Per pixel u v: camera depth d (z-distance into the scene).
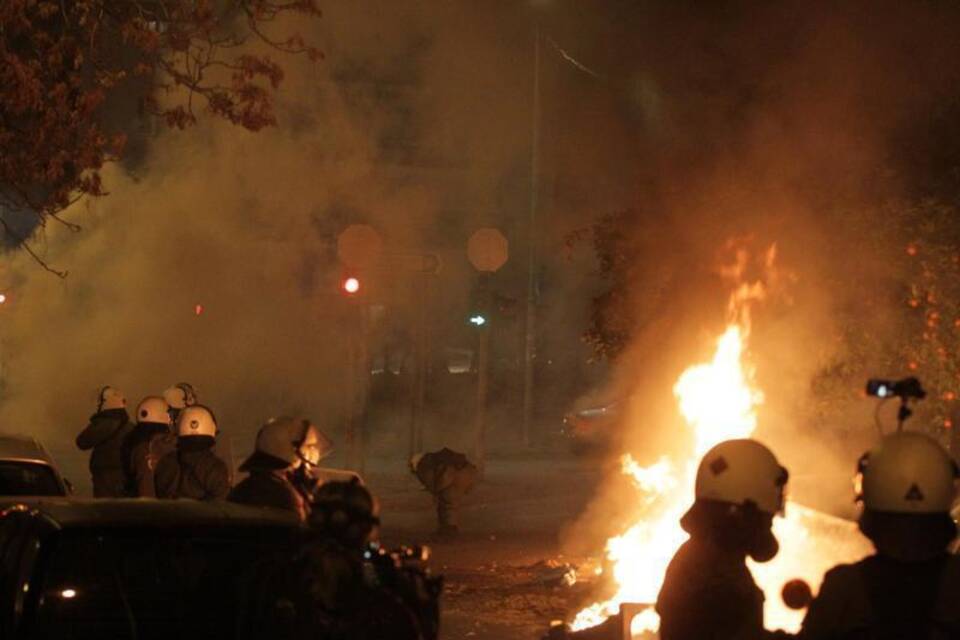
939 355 12.56
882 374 12.95
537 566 15.05
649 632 7.28
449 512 19.03
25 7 15.64
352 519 5.55
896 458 4.14
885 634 4.08
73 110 16.20
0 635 6.22
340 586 5.51
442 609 12.49
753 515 4.66
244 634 5.92
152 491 11.66
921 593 4.09
